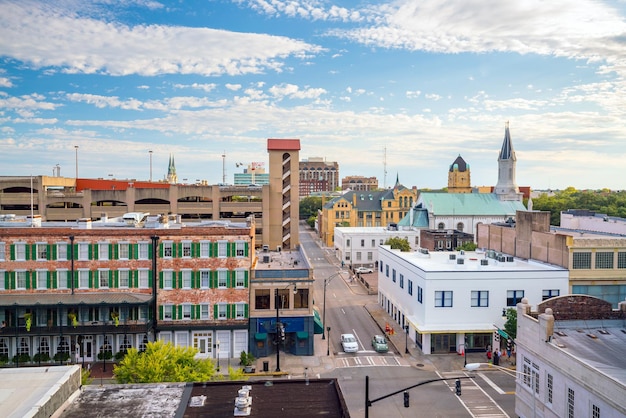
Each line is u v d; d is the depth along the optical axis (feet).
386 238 408.67
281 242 355.77
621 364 103.55
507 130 474.49
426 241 329.72
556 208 588.91
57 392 78.43
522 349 125.29
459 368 176.55
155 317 183.42
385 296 259.19
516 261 222.28
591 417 97.60
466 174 652.48
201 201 347.15
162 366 120.16
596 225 277.03
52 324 177.68
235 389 92.48
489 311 191.83
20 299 175.52
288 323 188.44
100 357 178.91
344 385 160.66
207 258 184.85
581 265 195.83
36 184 335.88
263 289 187.21
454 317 190.90
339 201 526.16
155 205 341.82
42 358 175.52
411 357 187.83
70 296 178.19
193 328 183.21
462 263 200.44
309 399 88.48
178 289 183.93
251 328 186.70
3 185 334.03
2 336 171.63
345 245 406.82
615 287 197.26
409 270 214.69
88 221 185.16
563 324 127.85
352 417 137.59
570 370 104.53
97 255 182.09
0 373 84.99
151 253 183.32
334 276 354.54
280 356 188.55
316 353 192.44
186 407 84.07
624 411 87.61
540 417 116.16
